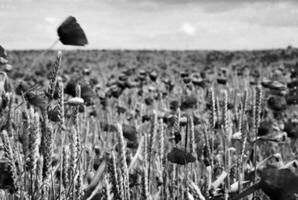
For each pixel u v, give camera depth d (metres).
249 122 1.40
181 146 1.46
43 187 0.94
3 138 0.90
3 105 1.09
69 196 1.01
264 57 12.99
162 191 1.34
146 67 12.02
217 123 1.37
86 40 1.15
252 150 1.62
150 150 1.14
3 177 0.91
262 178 0.75
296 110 3.03
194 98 2.02
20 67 11.44
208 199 1.13
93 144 1.86
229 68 10.30
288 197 0.73
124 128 1.42
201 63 14.06
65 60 17.47
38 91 1.19
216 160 1.46
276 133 1.83
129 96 3.75
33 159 0.88
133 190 1.38
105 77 8.08
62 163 1.04
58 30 1.15
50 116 0.99
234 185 1.16
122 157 0.85
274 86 3.03
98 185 1.03
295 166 1.04
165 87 4.20
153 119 1.13
